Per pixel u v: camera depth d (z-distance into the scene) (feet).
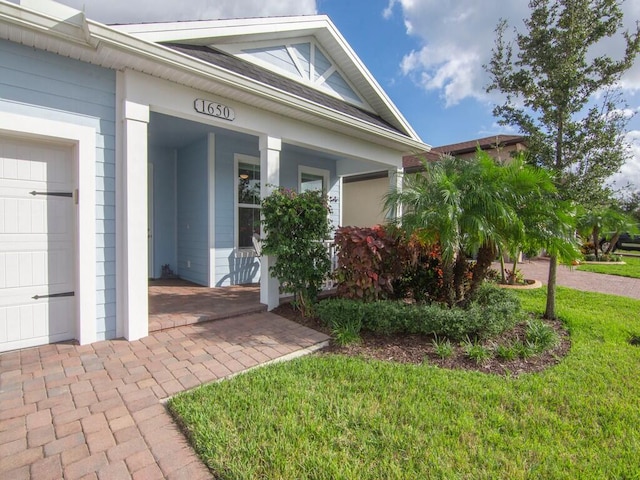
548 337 13.64
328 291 21.81
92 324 12.76
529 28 17.70
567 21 16.53
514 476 6.52
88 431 7.64
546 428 8.14
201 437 7.36
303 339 13.84
